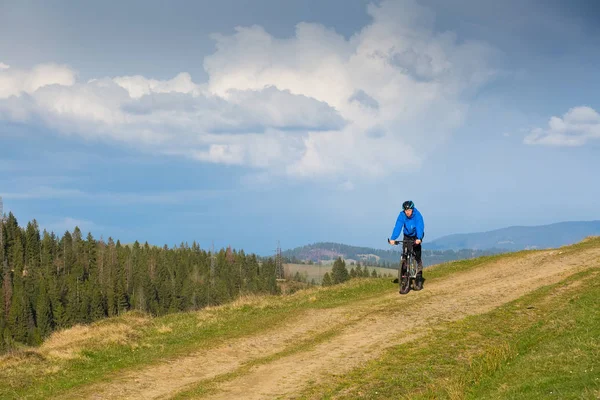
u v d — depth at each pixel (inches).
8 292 6003.9
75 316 5920.3
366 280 952.3
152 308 6756.9
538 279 783.1
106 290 6599.4
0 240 7155.5
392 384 412.8
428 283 855.1
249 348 577.3
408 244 772.0
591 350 400.8
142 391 449.7
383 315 656.4
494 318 583.5
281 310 771.4
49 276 6599.4
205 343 608.1
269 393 424.2
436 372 431.2
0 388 465.1
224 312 799.1
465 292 746.8
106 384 470.6
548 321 534.0
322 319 677.9
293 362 507.5
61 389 461.1
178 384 466.6
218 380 468.1
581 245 1079.0
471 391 376.5
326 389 417.1
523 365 402.0
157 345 616.1
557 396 319.0
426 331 562.3
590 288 657.6
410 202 764.0
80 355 571.8
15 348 604.7
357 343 549.3
